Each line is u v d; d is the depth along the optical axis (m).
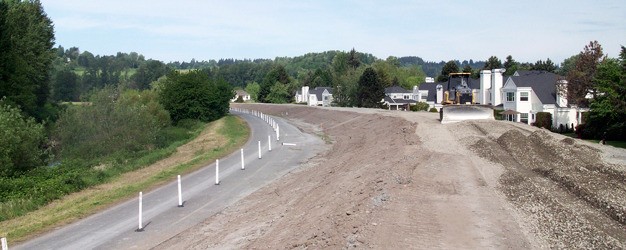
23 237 16.44
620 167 20.08
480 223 11.84
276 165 28.56
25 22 54.75
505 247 10.23
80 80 143.12
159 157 35.88
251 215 17.31
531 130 33.22
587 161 21.98
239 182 24.11
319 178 22.16
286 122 65.12
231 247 13.38
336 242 10.44
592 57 49.66
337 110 68.00
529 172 18.78
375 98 93.88
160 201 20.78
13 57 46.94
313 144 38.19
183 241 15.16
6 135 27.94
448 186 15.55
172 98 69.56
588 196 14.66
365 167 21.20
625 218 12.44
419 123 35.56
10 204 21.09
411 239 10.48
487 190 15.30
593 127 40.81
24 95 47.75
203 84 71.44
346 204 13.99
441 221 11.88
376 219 11.68
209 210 19.05
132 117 42.19
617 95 37.62
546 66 95.00
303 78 166.00
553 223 11.90
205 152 36.78
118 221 17.95
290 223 14.21
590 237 10.83
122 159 35.59
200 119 71.88
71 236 16.31
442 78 105.75
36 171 29.06
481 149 23.14
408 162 19.27
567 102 53.91
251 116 79.75
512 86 58.16
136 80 159.62
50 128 47.00
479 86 72.56
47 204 22.09
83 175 27.66
